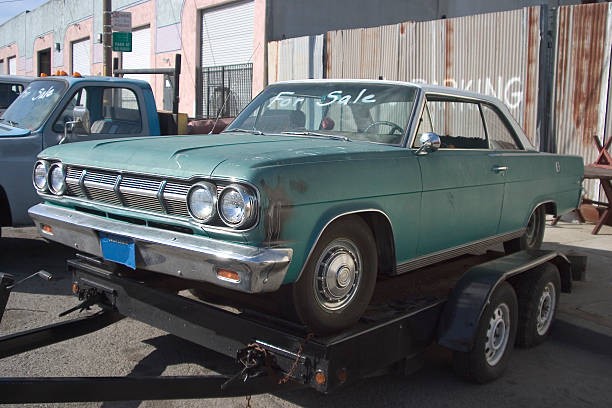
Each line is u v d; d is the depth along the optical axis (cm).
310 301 330
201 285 414
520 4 1866
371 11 1777
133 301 402
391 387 421
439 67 1136
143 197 343
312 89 484
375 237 389
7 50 3866
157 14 2125
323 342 318
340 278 345
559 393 425
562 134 978
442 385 428
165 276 427
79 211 398
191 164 324
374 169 364
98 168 371
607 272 685
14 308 534
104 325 424
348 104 454
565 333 529
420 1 1870
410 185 391
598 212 938
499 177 491
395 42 1211
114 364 430
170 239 326
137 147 370
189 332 370
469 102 490
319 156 337
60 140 667
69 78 705
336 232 341
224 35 1819
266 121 481
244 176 300
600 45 924
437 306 408
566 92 968
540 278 491
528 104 1004
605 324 524
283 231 307
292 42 1471
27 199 646
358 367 338
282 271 304
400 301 409
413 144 414
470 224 463
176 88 864
